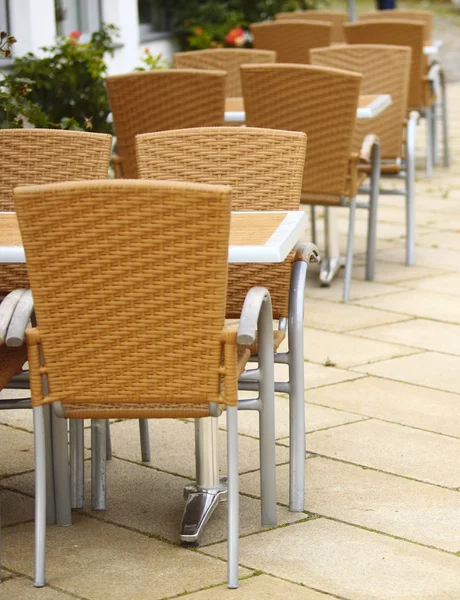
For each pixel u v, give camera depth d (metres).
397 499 4.00
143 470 4.31
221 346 3.17
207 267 3.08
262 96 6.23
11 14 9.45
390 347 5.89
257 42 10.50
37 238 3.09
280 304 4.12
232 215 3.85
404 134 9.05
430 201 9.78
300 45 10.28
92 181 3.06
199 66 8.21
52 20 9.79
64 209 3.06
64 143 4.30
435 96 10.61
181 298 3.12
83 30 10.91
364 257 7.90
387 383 5.32
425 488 4.10
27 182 4.31
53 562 3.52
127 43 11.48
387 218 9.16
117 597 3.28
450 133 13.42
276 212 3.88
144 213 3.04
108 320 3.16
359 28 9.79
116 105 6.17
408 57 7.41
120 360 3.19
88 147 4.31
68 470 3.79
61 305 3.16
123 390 3.22
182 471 4.30
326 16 12.20
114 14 11.22
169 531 3.75
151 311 3.14
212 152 4.11
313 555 3.55
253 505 3.95
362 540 3.66
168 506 3.96
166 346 3.17
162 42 13.23
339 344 5.95
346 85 6.05
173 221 3.05
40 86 8.14
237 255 3.26
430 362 5.64
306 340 6.03
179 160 4.13
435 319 6.40
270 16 13.91
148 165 4.13
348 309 6.62
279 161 4.11
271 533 3.71
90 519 3.86
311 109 6.19
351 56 7.55
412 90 9.73
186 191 3.01
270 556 3.54
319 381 5.36
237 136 4.11
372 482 4.15
